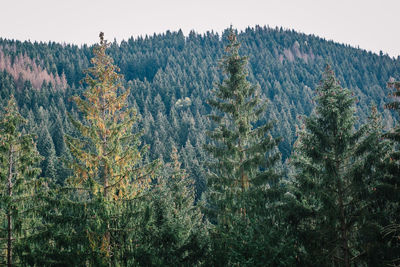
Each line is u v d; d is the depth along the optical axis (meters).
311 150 14.63
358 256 13.69
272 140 16.50
